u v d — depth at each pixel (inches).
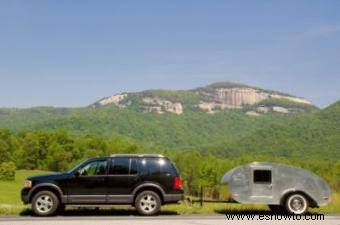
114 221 552.7
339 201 770.8
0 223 530.9
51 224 525.7
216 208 685.9
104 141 5920.3
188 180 4928.6
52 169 5315.0
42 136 5595.5
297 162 6815.9
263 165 633.0
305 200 624.7
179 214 636.1
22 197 610.2
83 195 611.5
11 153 5467.5
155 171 620.1
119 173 618.2
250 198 628.4
